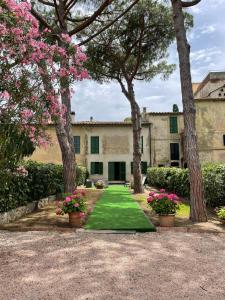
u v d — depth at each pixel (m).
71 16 14.40
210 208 10.80
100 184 22.91
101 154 29.95
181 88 9.03
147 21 17.28
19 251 5.74
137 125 18.92
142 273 4.59
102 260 5.18
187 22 16.27
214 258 5.40
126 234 7.21
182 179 14.09
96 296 3.81
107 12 15.20
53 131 28.50
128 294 3.88
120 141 30.06
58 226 7.94
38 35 5.96
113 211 10.55
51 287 4.09
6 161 5.96
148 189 21.62
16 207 9.39
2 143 5.64
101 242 6.38
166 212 7.96
